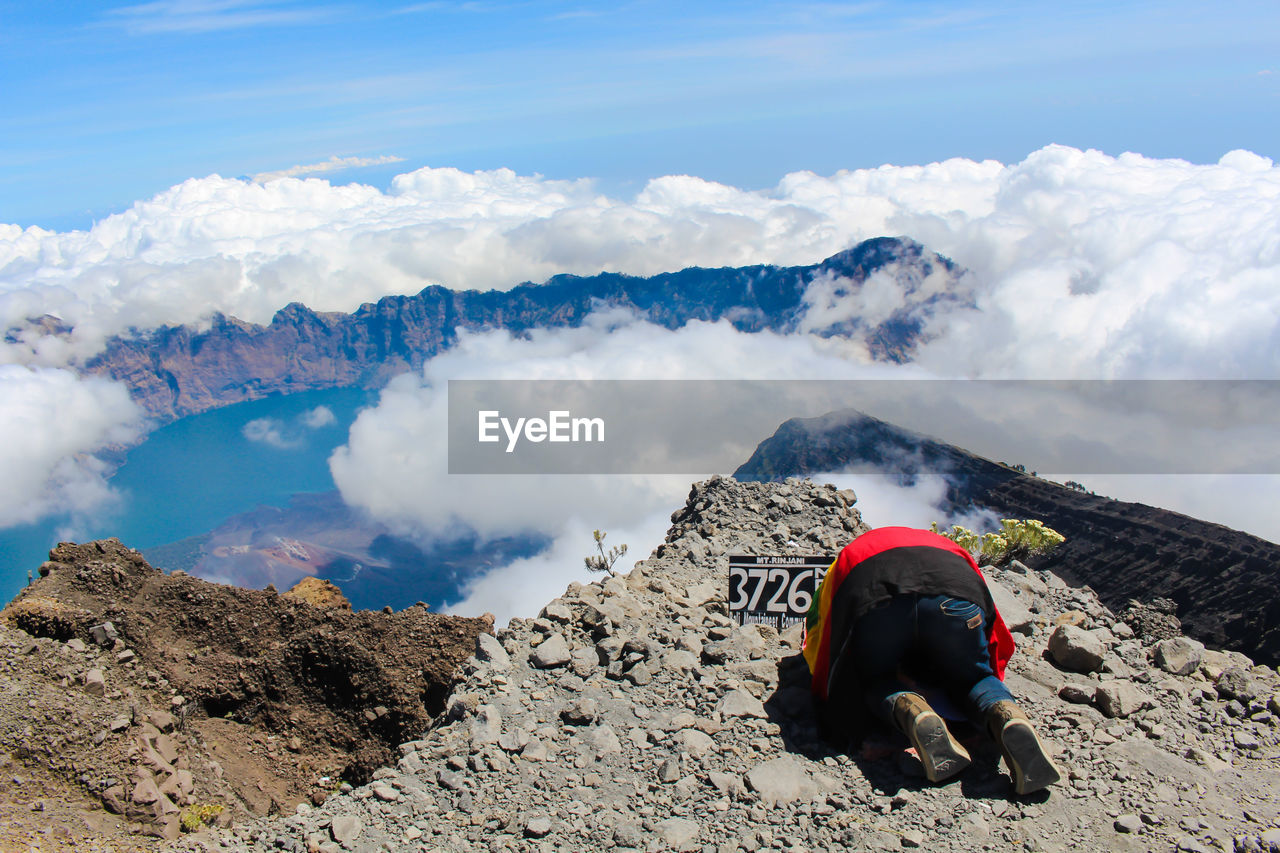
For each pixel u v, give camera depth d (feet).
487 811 7.99
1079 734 8.68
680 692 9.70
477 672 10.19
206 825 9.53
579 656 10.32
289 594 17.49
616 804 8.02
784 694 9.57
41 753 9.44
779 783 8.06
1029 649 10.48
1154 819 7.35
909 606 8.15
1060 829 7.32
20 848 8.08
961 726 8.43
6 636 11.26
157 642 13.93
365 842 7.72
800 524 15.16
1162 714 9.04
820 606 9.23
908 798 7.75
